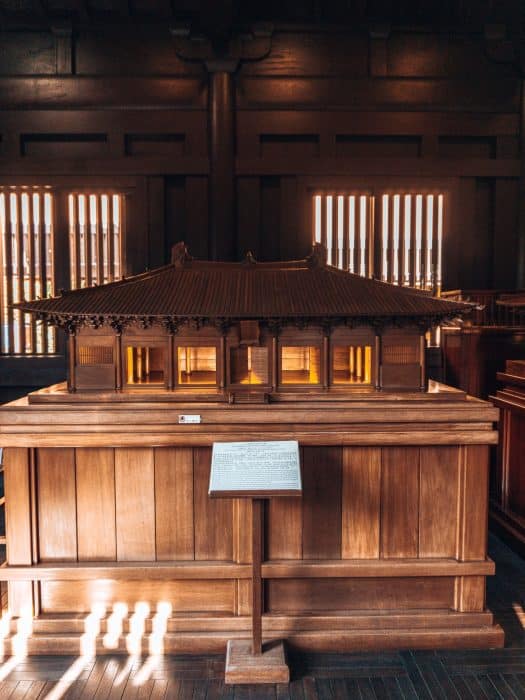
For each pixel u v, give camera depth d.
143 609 2.54
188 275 2.89
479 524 2.54
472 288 7.03
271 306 2.55
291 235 6.75
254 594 2.31
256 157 6.67
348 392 2.62
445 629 2.51
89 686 2.23
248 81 6.68
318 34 6.71
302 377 2.91
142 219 6.69
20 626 2.48
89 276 6.73
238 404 2.52
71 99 6.63
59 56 6.57
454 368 5.05
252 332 2.60
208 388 2.68
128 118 6.65
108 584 2.54
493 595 3.07
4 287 6.75
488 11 6.67
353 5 6.57
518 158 6.88
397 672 2.34
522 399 3.76
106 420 2.48
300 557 2.56
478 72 6.85
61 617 2.51
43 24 6.53
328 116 6.73
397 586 2.58
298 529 2.56
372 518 2.57
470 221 6.89
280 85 6.70
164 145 6.86
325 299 2.63
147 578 2.50
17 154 6.64
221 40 6.43
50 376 6.77
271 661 2.29
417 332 2.66
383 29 6.62
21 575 2.48
